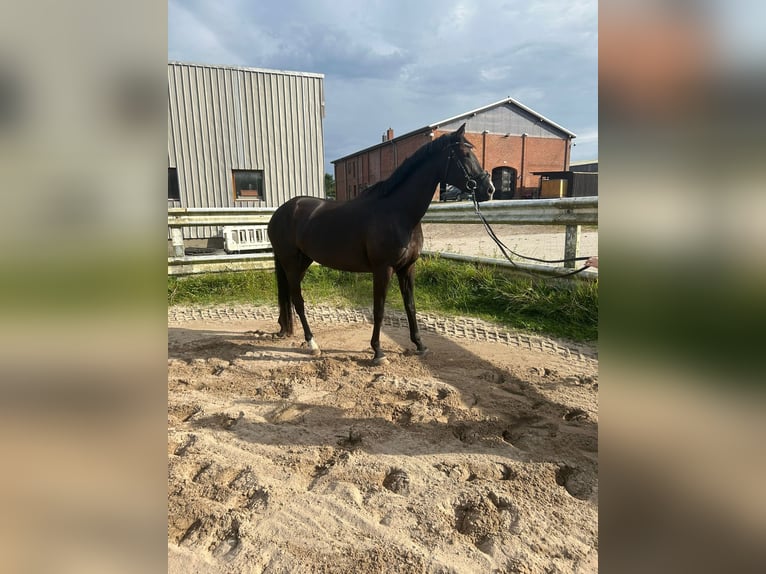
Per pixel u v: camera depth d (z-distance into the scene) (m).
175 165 8.37
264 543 1.59
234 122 8.59
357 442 2.29
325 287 6.02
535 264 4.95
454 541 1.60
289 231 3.68
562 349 3.65
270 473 2.00
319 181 9.37
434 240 10.35
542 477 1.96
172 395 2.85
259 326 4.56
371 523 1.69
